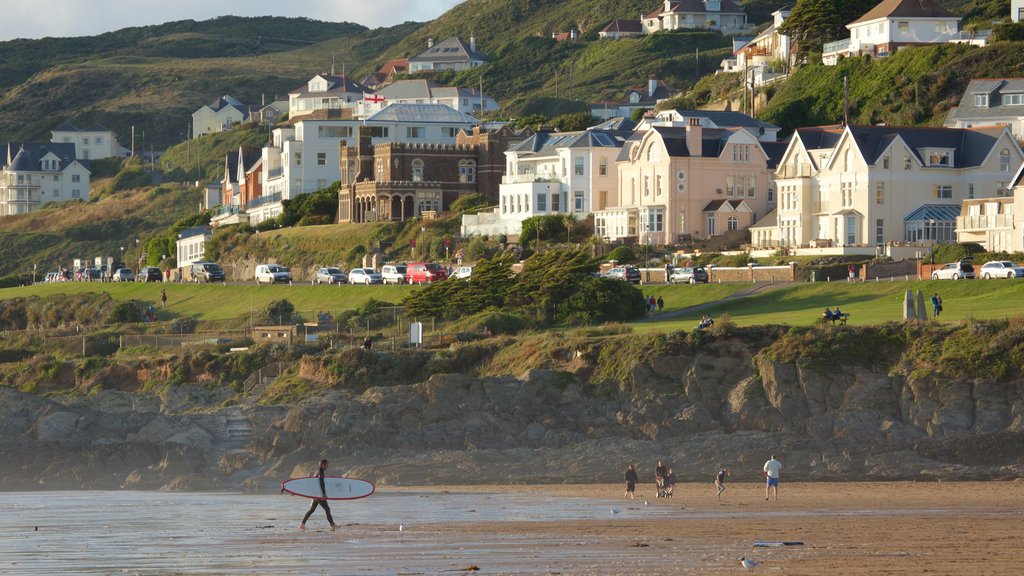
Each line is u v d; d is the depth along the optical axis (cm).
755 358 15950
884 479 13688
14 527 10800
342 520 11056
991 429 14550
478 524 10606
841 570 8262
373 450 15350
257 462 15250
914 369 15375
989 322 15750
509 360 17875
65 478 14762
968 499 12012
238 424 16638
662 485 12588
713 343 16350
